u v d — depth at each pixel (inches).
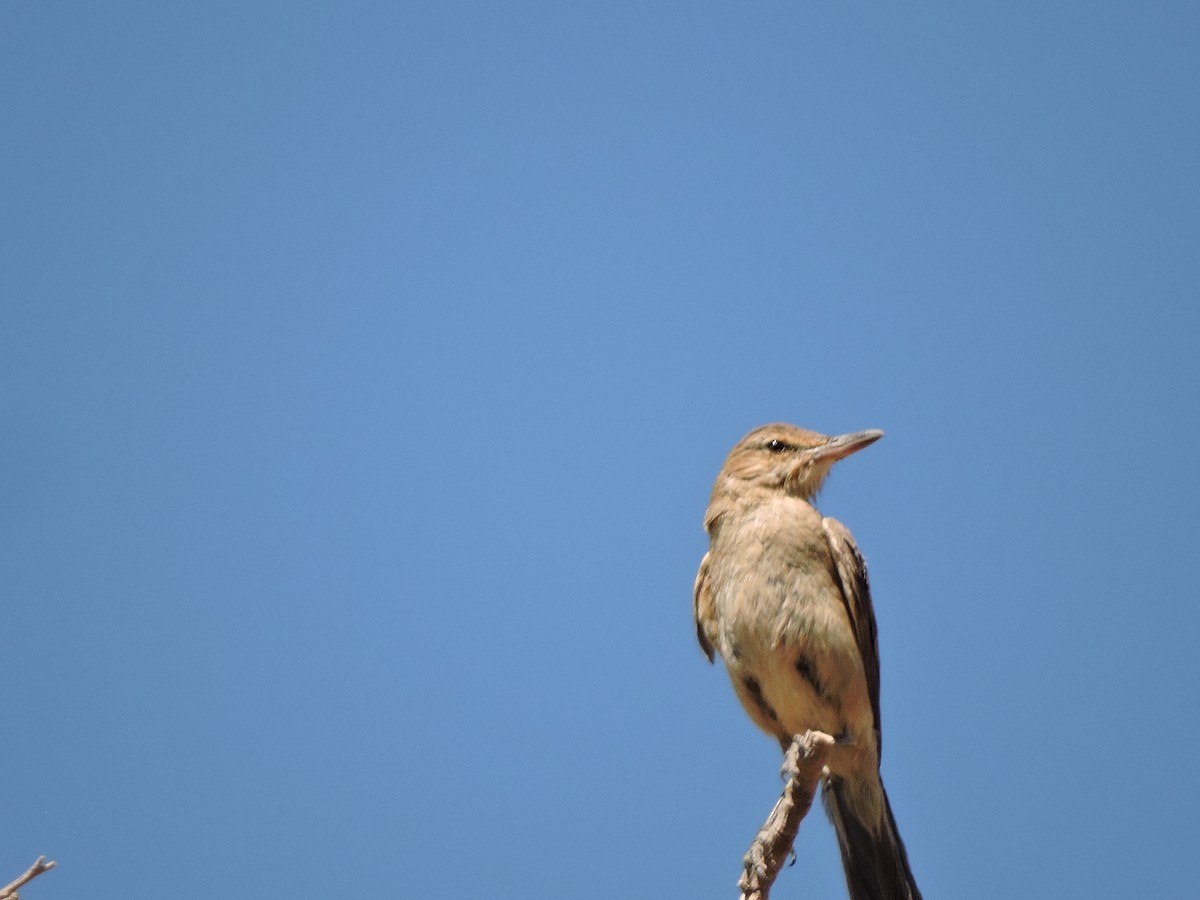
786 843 422.9
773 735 532.1
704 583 555.8
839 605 514.6
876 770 515.5
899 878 511.5
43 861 306.3
